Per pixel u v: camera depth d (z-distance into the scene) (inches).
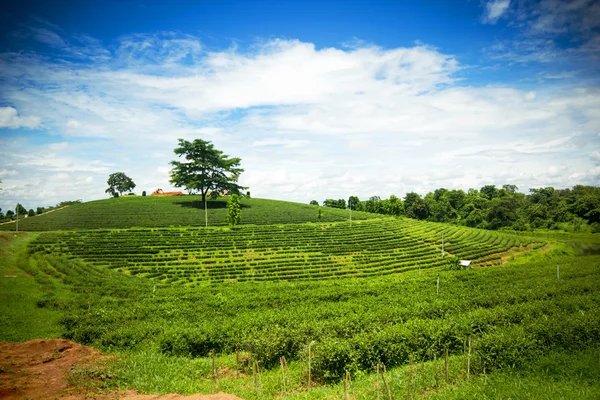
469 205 5575.8
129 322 1079.0
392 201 5236.2
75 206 4500.5
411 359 641.0
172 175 4537.4
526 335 703.1
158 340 859.4
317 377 669.3
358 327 860.6
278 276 2251.5
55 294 1583.4
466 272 1969.7
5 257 2217.0
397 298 1296.8
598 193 4776.1
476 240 3565.5
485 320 844.6
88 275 2010.3
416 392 545.0
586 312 911.7
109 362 650.2
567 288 1321.4
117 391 545.3
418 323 818.2
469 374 604.7
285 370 709.3
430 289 1504.7
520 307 982.4
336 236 3348.9
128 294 1628.9
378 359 670.5
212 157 4554.6
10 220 3897.6
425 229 3907.5
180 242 2915.8
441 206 5684.1
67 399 501.7
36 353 668.1
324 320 943.0
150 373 623.5
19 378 558.9
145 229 3417.8
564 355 657.6
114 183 6186.0
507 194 6368.1
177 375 641.6
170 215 4052.7
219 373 700.0
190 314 1183.6
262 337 783.7
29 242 2733.8
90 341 954.1
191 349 836.0
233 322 952.3
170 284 2015.3
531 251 3174.2
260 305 1336.1
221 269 2364.7
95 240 2883.9
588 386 536.7
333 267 2466.8
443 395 518.9
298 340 784.9
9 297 1459.2
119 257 2477.9
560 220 4581.7
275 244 2945.4
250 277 2226.9
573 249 3312.0
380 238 3329.2
